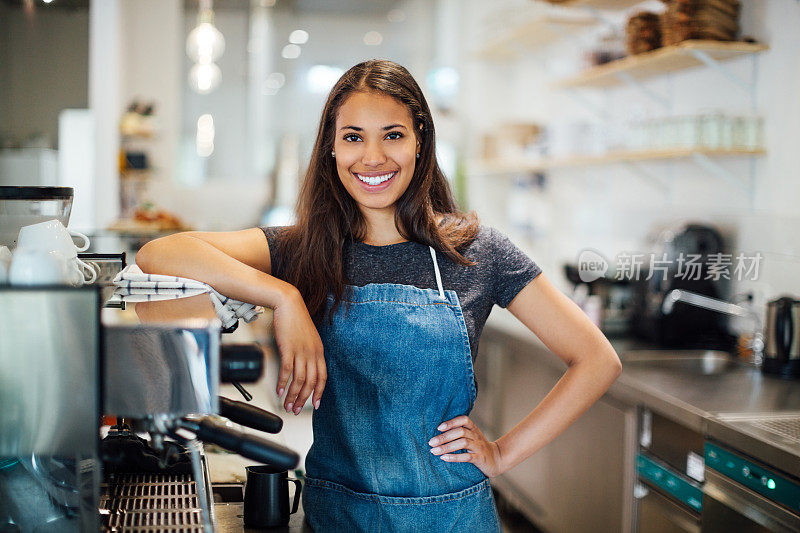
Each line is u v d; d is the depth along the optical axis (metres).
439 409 1.55
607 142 3.81
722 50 2.93
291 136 7.46
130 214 5.58
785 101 2.85
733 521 2.09
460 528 1.52
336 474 1.53
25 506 1.10
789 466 1.88
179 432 1.05
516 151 5.05
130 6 6.73
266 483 1.44
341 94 1.54
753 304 2.96
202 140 7.52
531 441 1.60
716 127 3.00
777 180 2.90
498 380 3.79
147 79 6.82
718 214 3.19
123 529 1.17
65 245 1.17
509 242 1.68
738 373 2.81
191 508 1.28
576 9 3.87
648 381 2.66
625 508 2.62
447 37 6.48
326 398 1.55
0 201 1.18
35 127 5.34
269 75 7.64
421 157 1.60
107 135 5.63
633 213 3.88
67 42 5.34
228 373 1.08
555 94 5.04
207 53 6.05
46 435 0.98
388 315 1.53
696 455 2.31
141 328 0.99
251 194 7.05
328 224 1.57
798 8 2.76
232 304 1.42
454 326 1.54
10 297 0.96
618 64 3.49
